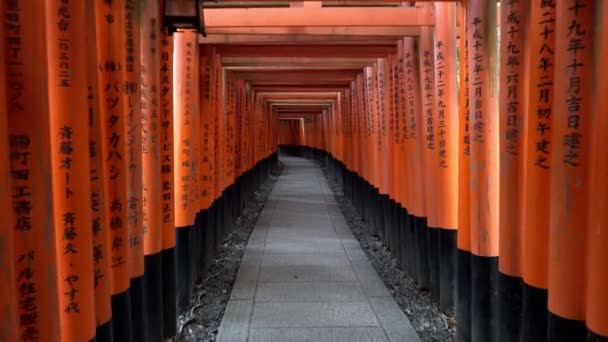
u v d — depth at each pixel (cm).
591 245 185
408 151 531
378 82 688
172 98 373
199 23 340
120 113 251
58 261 196
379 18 449
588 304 187
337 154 1466
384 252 673
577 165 198
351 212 1008
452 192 434
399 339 395
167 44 359
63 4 188
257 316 444
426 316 443
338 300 485
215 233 647
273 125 1953
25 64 154
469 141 340
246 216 969
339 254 667
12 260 144
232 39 507
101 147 221
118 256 253
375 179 768
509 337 275
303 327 419
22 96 154
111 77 246
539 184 230
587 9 192
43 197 162
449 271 440
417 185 511
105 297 226
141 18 321
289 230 832
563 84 202
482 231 321
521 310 265
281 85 1152
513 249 271
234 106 846
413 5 473
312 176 1814
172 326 385
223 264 626
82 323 201
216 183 658
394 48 612
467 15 331
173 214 383
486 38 310
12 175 154
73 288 198
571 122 199
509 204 270
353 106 982
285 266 609
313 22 450
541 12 224
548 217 229
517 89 262
